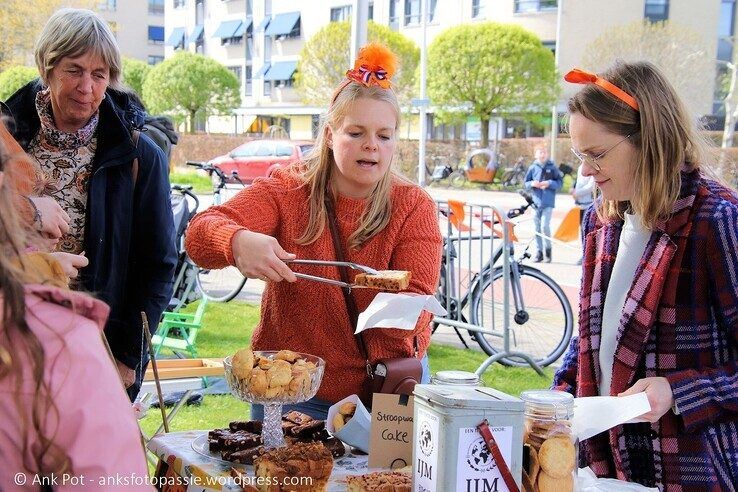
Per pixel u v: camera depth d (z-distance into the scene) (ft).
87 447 3.22
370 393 6.96
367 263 7.06
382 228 7.07
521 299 18.81
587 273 6.76
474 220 20.27
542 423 5.13
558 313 19.31
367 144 6.71
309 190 7.30
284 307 7.19
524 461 5.13
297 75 88.84
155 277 8.74
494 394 4.86
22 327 3.20
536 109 82.02
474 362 18.86
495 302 18.95
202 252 6.82
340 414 6.39
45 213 5.99
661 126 5.89
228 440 5.77
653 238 6.14
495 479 4.68
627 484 5.67
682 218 5.97
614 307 6.47
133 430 3.39
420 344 7.14
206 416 14.39
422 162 70.69
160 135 15.14
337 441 6.15
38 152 8.15
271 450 5.33
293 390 5.72
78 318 3.40
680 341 5.99
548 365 18.80
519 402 4.70
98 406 3.27
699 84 70.38
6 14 76.43
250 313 23.94
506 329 18.04
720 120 83.05
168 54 144.25
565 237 21.65
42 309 3.33
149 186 8.60
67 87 7.72
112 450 3.26
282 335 7.21
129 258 8.71
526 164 84.17
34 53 7.97
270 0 123.03
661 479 6.01
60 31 7.65
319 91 84.58
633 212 6.34
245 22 126.41
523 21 94.27
